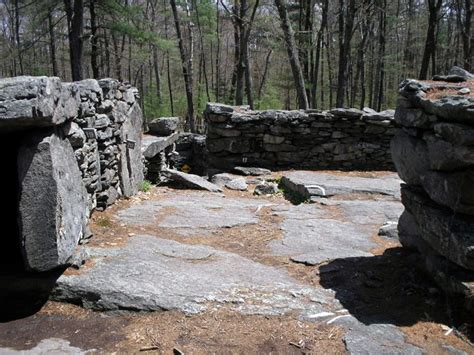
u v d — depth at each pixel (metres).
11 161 4.20
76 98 4.37
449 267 3.50
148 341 3.12
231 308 3.47
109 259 4.17
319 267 4.36
